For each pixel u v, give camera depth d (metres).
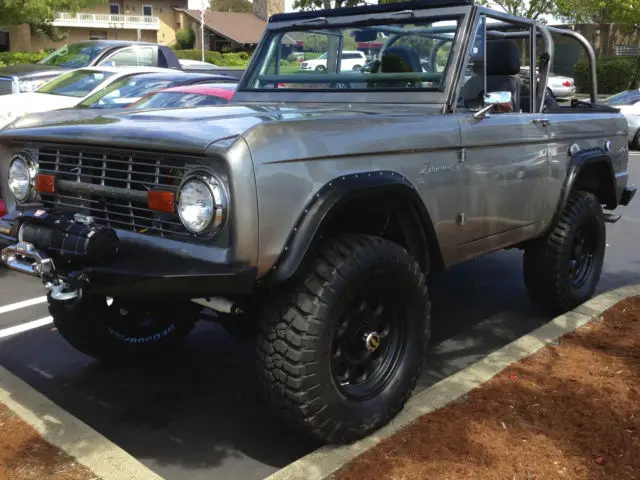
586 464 2.89
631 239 7.49
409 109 3.67
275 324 2.84
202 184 2.63
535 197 4.18
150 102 6.96
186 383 3.92
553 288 4.58
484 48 3.88
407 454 2.96
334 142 2.88
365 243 2.99
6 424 3.28
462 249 3.68
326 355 2.86
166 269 2.69
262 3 55.22
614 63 27.55
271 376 2.86
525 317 4.98
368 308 3.13
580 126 4.59
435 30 3.79
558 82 18.19
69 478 2.86
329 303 2.83
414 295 3.24
